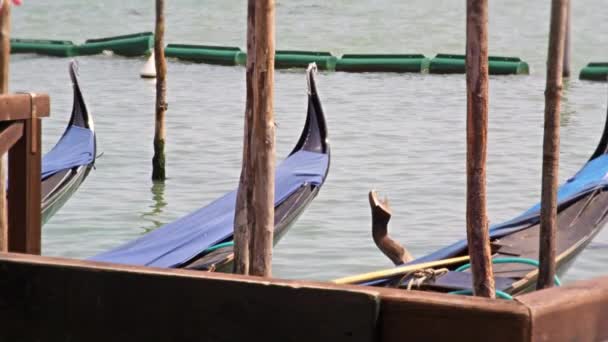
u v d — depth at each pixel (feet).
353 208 57.93
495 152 76.64
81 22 176.65
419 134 84.38
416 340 13.50
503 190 63.46
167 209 57.77
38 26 173.06
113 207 57.72
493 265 37.88
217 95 106.42
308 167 51.49
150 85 113.80
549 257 29.55
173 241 39.58
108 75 121.60
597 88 111.96
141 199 59.98
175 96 105.40
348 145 79.05
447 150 77.30
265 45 28.94
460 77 121.29
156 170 65.10
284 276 45.24
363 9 177.47
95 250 49.21
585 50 141.18
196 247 38.75
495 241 41.01
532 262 36.04
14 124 24.80
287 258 47.96
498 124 89.81
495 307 12.90
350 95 106.83
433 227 53.83
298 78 119.75
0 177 28.22
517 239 41.11
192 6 187.01
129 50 137.39
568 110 97.86
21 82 115.55
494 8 179.63
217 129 86.02
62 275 15.38
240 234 33.17
